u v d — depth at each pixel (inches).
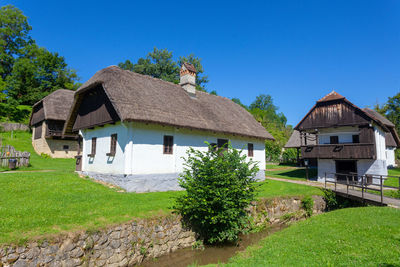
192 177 398.9
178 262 329.1
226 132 646.5
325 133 908.6
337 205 611.8
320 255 257.6
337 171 836.0
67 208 344.2
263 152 836.6
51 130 1079.0
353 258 240.8
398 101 1705.2
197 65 1967.3
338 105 845.8
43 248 252.2
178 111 583.8
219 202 361.4
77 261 268.8
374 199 494.3
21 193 395.9
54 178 519.2
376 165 780.6
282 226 501.7
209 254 356.5
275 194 557.3
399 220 352.8
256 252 295.3
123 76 593.3
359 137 796.0
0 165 691.4
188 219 381.1
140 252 319.3
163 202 412.5
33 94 1758.1
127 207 367.9
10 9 1943.9
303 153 888.9
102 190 466.0
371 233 308.2
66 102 1180.5
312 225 375.2
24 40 2016.5
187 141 596.4
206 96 847.1
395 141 1230.3
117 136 532.7
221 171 384.5
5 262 231.1
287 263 243.9
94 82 534.6
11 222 279.6
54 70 1900.8
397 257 233.8
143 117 475.8
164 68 1893.5
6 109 1557.6
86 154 657.6
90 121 621.6
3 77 1915.6
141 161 506.6
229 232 381.7
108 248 293.1
